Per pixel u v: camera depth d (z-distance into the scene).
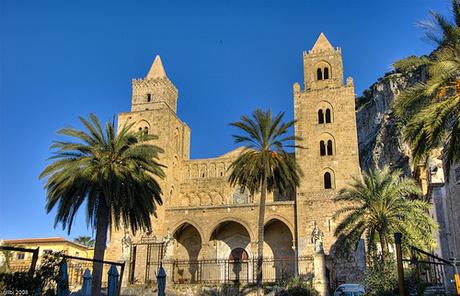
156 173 38.56
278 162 44.28
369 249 40.94
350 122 63.22
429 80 22.45
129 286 50.03
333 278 51.00
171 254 52.94
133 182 36.25
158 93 71.69
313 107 65.25
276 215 59.59
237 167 44.97
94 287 34.22
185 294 47.03
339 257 53.03
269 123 44.84
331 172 61.22
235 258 61.94
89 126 37.41
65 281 19.06
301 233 57.69
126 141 37.16
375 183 41.88
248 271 60.12
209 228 60.59
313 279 43.28
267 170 42.78
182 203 71.25
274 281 52.53
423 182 53.97
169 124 68.69
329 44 69.81
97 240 35.19
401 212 39.72
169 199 65.94
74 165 34.66
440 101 22.75
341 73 67.44
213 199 70.38
